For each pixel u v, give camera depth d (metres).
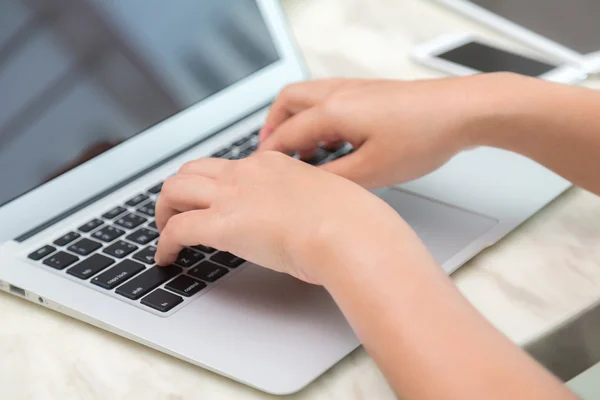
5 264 0.61
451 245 0.60
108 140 0.74
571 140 0.61
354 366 0.50
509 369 0.39
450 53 0.95
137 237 0.64
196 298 0.56
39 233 0.66
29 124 0.69
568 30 1.00
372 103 0.65
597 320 0.54
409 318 0.42
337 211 0.49
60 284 0.58
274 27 0.90
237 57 0.86
